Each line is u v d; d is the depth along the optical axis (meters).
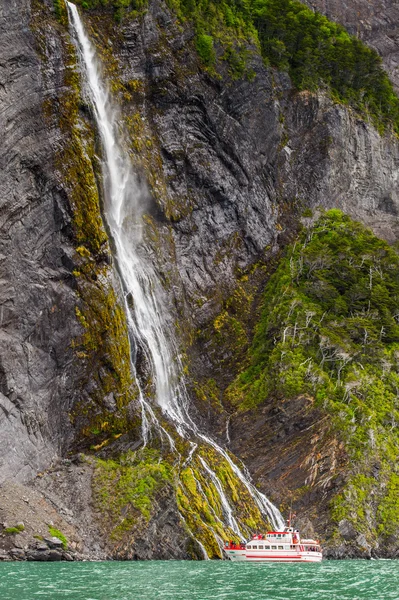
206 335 91.19
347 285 95.94
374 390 84.81
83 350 70.81
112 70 88.38
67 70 76.88
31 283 68.38
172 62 95.75
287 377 82.31
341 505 73.06
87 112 79.44
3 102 68.88
